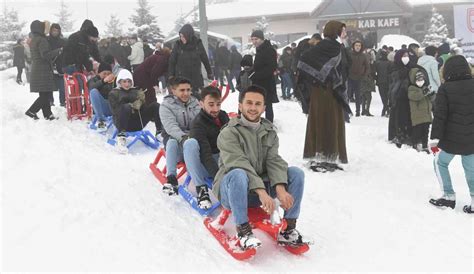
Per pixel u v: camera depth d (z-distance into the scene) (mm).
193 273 3318
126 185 4832
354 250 4082
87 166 5285
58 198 4078
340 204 5180
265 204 3535
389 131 8547
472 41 15617
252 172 3719
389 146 8156
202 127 4547
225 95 7008
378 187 5848
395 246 4188
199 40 8047
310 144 6430
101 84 7934
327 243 4203
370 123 11078
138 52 14570
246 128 3932
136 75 8602
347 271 3674
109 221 3838
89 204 4078
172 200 4723
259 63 8039
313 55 6230
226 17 36219
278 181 3754
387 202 5305
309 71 6234
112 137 7230
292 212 3826
